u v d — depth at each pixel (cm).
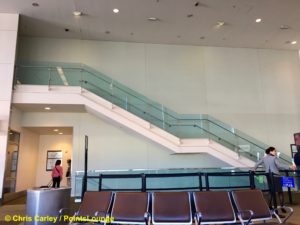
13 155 873
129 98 948
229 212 371
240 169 738
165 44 1101
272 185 549
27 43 1005
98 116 957
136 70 1059
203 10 841
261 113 1104
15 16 842
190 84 1084
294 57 1185
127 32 986
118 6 812
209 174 548
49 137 1193
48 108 901
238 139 951
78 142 963
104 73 1034
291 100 1138
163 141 863
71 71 906
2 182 750
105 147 976
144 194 389
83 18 877
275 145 1081
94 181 668
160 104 966
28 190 454
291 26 955
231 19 898
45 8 813
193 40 1064
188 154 1016
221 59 1127
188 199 380
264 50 1170
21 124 941
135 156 987
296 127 1114
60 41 1030
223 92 1098
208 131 949
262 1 795
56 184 908
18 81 848
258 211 380
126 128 904
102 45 1058
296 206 640
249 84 1123
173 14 862
